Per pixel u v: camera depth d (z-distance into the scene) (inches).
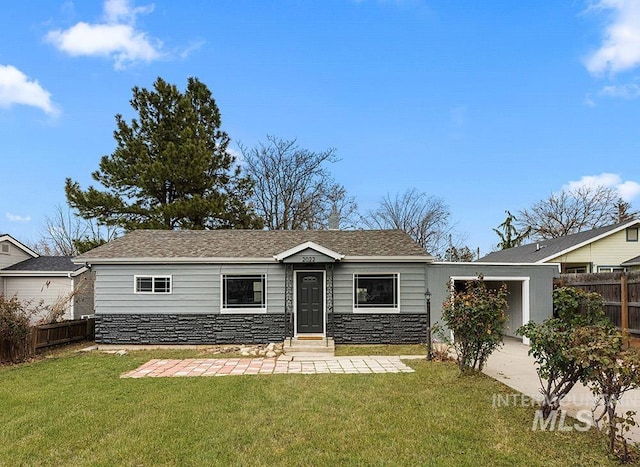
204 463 171.0
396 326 502.6
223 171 906.1
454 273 510.6
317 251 488.4
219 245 544.4
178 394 275.3
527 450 178.4
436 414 229.6
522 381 306.7
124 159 797.9
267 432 204.7
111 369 364.2
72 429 210.4
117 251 516.7
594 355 170.9
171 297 501.7
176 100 839.1
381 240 565.3
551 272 514.6
